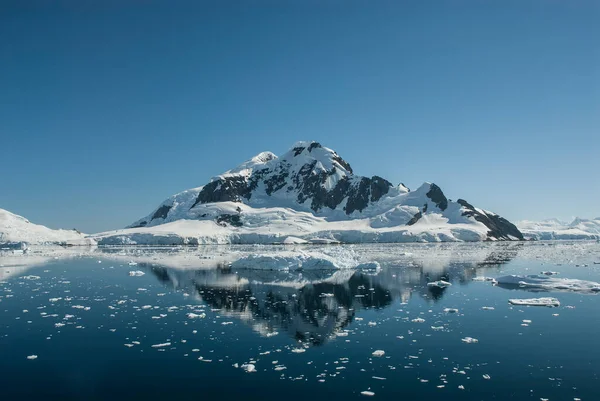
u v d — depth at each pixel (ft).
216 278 200.44
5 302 139.64
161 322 111.14
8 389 70.33
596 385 69.41
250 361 81.71
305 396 66.49
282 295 150.41
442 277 196.44
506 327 102.83
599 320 107.65
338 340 94.48
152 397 66.80
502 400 64.49
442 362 80.18
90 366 79.82
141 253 417.90
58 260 320.70
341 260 246.88
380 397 65.82
